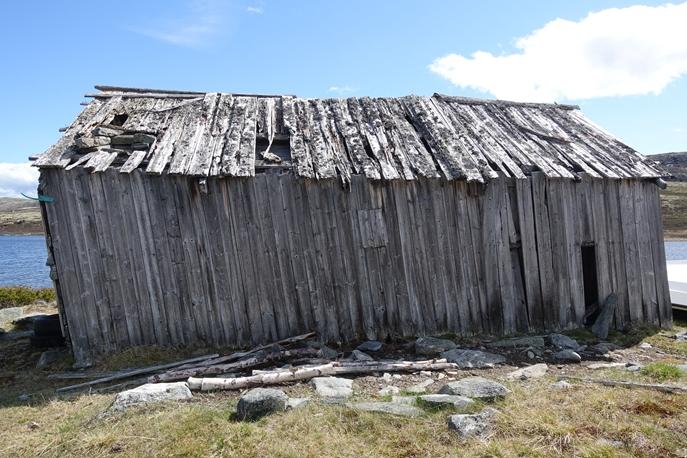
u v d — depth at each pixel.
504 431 4.27
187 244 7.32
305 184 7.62
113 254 7.18
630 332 8.52
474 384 5.18
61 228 7.02
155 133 8.01
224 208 7.41
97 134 7.57
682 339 8.28
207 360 6.85
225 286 7.42
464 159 8.24
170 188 7.29
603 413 4.61
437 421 4.50
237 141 8.02
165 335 7.30
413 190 7.94
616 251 8.84
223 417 4.69
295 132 8.51
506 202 8.30
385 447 4.11
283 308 7.57
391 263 7.86
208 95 9.62
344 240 7.73
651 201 9.12
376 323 7.80
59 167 6.91
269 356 6.58
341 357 7.09
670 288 11.44
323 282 7.66
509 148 8.88
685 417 4.50
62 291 7.07
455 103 10.33
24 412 5.33
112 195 7.16
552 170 8.36
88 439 4.31
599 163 8.84
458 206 8.10
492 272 8.24
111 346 7.18
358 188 7.77
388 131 8.91
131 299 7.23
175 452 4.05
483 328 8.18
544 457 3.85
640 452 3.91
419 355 7.19
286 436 4.28
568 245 8.58
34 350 8.11
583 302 8.66
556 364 6.77
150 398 5.14
